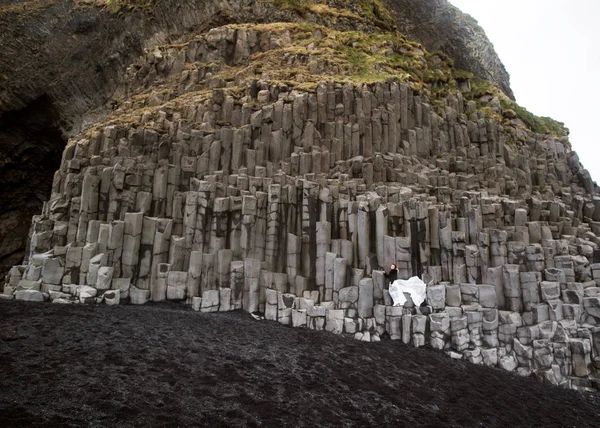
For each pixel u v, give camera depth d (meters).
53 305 18.39
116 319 17.06
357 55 36.00
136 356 13.65
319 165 26.41
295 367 14.93
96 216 22.84
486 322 19.27
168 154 25.45
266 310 20.19
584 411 15.36
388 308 19.64
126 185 23.48
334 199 23.70
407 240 21.27
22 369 11.75
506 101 41.25
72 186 23.69
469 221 22.16
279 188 23.14
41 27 46.47
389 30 46.47
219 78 32.22
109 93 47.50
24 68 45.09
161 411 10.73
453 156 30.70
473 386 16.08
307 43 36.62
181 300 21.28
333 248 21.84
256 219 22.95
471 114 34.56
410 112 30.83
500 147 32.19
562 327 18.55
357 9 46.03
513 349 18.84
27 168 47.28
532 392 16.50
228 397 12.07
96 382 11.62
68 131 47.03
